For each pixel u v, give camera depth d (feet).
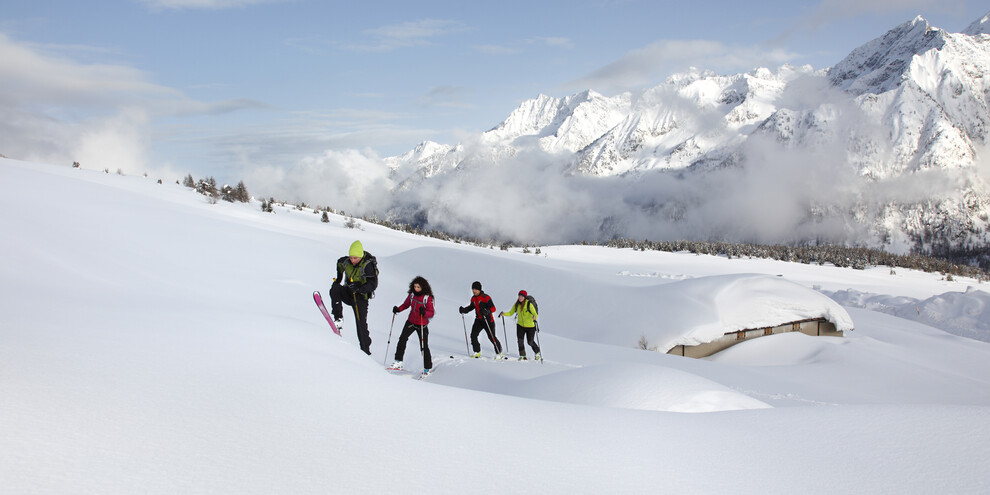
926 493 10.16
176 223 92.79
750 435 13.41
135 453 8.89
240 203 253.24
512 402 15.92
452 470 10.10
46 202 71.67
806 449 12.45
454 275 103.35
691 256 425.69
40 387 10.81
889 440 12.89
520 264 104.83
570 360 52.60
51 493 7.24
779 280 93.97
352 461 9.95
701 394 19.47
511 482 9.85
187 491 7.97
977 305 147.33
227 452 9.53
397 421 12.46
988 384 67.10
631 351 61.46
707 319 81.56
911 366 72.33
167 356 14.84
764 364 77.77
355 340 40.86
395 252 181.06
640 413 15.42
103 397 10.96
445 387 17.26
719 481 10.59
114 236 61.57
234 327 20.61
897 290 300.40
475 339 44.57
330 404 12.91
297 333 21.50
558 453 11.54
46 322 17.58
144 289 37.35
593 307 89.20
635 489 9.98
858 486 10.48
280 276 66.08
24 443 8.45
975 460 11.57
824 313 88.69
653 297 88.84
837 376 66.08
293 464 9.48
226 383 13.21
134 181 209.36
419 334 35.27
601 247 455.22
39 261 37.35
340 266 30.48
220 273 57.88
